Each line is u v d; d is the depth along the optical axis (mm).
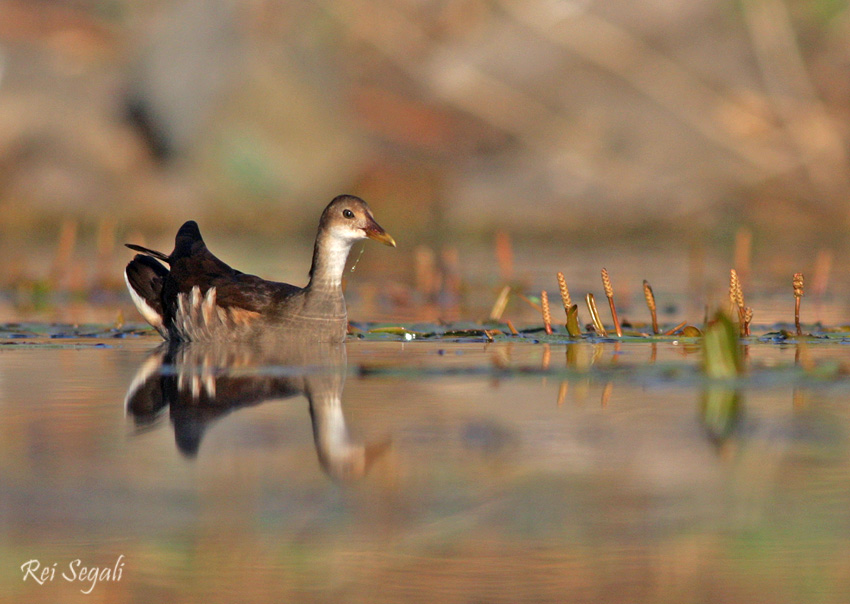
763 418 7926
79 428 7613
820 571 5168
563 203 32188
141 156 33531
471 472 6566
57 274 19406
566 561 5246
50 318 14648
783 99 32719
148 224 31281
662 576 5133
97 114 33375
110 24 41469
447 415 8031
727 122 32438
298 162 33438
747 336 12234
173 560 5309
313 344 11969
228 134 33156
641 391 9008
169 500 6023
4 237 28359
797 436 7395
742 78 33125
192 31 33562
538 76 35125
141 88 33438
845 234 29047
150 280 12820
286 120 33625
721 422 7805
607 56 34125
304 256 23188
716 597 4867
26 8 41000
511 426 7688
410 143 35844
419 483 6367
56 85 33625
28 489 6195
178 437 7332
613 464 6750
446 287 18219
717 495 6160
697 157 32125
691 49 33656
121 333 13062
